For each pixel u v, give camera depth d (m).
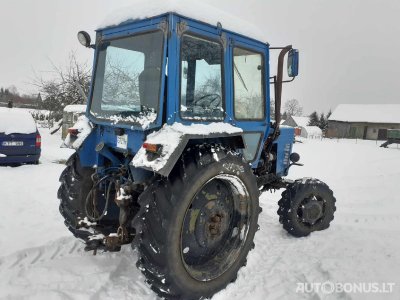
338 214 5.25
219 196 2.95
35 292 2.61
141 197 2.41
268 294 2.81
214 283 2.73
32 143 8.54
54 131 17.02
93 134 3.22
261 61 3.49
